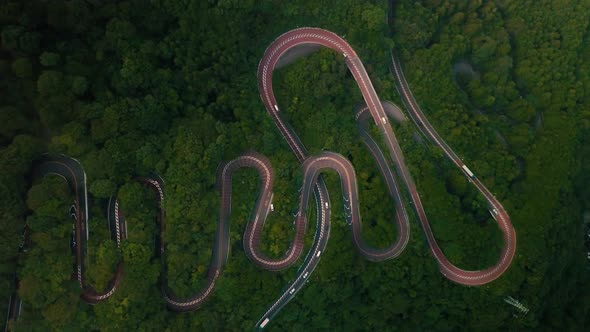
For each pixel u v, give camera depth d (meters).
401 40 149.62
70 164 120.56
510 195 147.00
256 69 139.62
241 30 133.88
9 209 108.75
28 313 110.69
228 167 133.00
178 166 123.62
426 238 144.25
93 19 122.75
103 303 115.94
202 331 121.75
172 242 122.81
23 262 111.69
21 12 113.69
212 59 132.50
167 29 130.62
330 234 134.88
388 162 144.62
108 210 122.62
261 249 131.00
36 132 117.44
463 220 141.12
